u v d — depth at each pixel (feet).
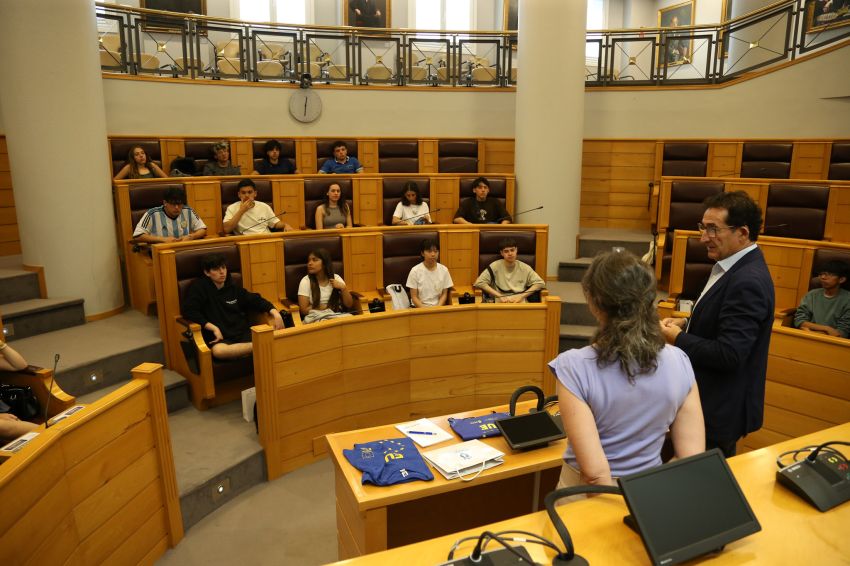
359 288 16.35
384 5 35.76
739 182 18.71
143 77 22.43
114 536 7.89
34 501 6.36
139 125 22.61
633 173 25.05
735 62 24.40
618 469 4.57
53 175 15.12
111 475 7.80
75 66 15.11
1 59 14.66
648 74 27.96
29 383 10.11
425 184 21.35
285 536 9.57
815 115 22.49
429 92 26.30
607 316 4.57
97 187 15.81
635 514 3.74
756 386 6.41
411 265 16.70
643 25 39.96
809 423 11.21
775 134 23.25
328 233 15.92
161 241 15.89
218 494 10.34
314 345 11.43
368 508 6.13
